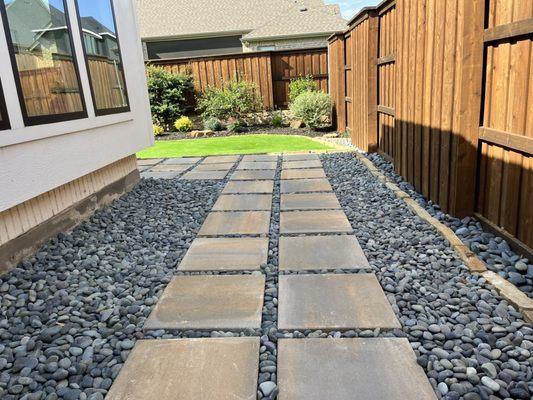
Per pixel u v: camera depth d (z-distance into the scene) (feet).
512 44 8.69
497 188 9.71
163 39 57.36
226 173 19.12
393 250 9.70
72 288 8.43
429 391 5.26
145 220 12.71
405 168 15.78
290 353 6.10
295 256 9.55
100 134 13.08
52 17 10.79
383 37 19.11
